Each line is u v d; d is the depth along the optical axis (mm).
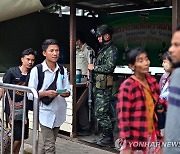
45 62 3807
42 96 3668
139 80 2898
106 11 7664
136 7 7141
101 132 5680
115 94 5586
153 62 7246
